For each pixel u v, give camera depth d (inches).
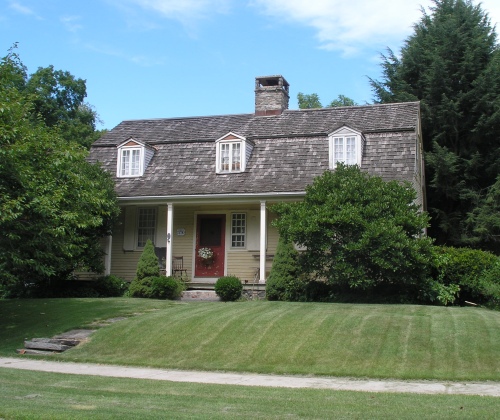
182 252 887.7
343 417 269.0
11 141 552.7
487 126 1086.4
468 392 348.5
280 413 278.2
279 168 832.3
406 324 494.6
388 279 634.8
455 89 1160.8
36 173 574.6
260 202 800.3
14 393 329.1
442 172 1076.5
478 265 672.4
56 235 577.0
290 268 719.7
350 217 627.5
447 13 1256.8
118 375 414.0
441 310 559.5
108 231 826.2
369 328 486.6
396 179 767.1
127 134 981.2
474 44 1151.6
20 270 727.1
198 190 826.8
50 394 328.2
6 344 525.0
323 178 691.4
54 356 482.6
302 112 935.0
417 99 1175.0
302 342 468.4
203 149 900.0
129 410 282.7
